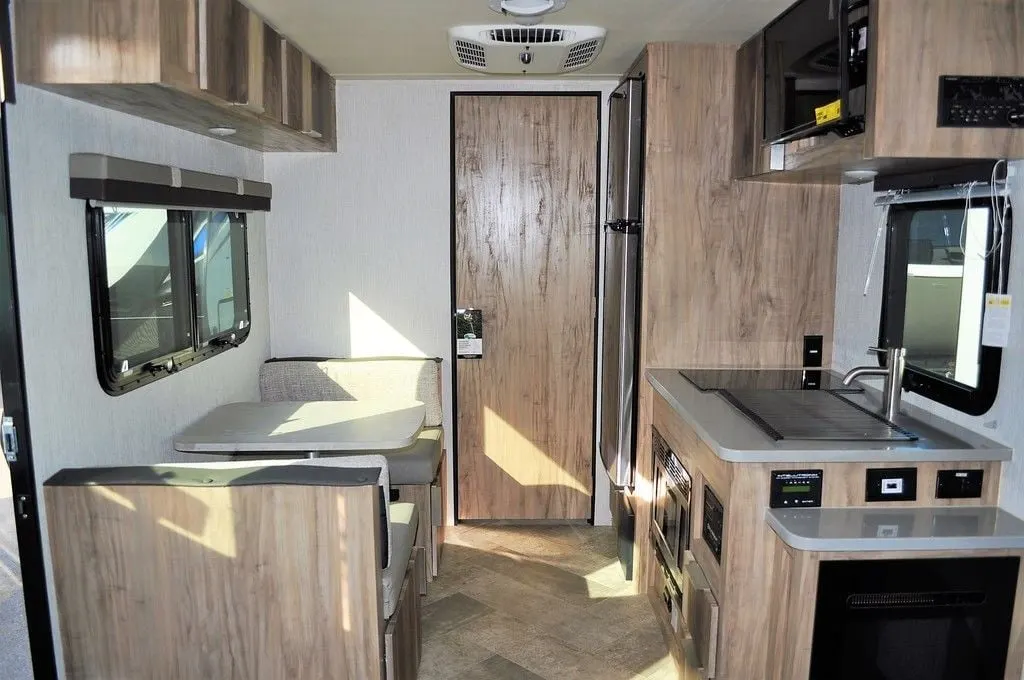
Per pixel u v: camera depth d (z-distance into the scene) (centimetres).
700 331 307
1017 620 190
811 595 188
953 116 179
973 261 216
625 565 330
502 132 370
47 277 198
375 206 374
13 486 192
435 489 328
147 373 249
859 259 286
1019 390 197
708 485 234
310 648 203
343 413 302
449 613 306
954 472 204
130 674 204
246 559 199
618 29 269
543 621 301
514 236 377
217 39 212
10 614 213
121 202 218
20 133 188
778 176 269
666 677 264
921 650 192
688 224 300
